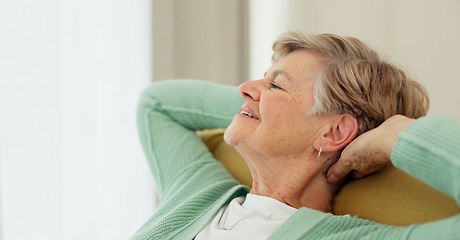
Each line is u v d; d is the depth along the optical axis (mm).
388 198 1192
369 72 1214
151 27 2381
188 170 1498
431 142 975
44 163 2248
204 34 2434
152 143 1636
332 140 1214
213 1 2422
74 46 2273
